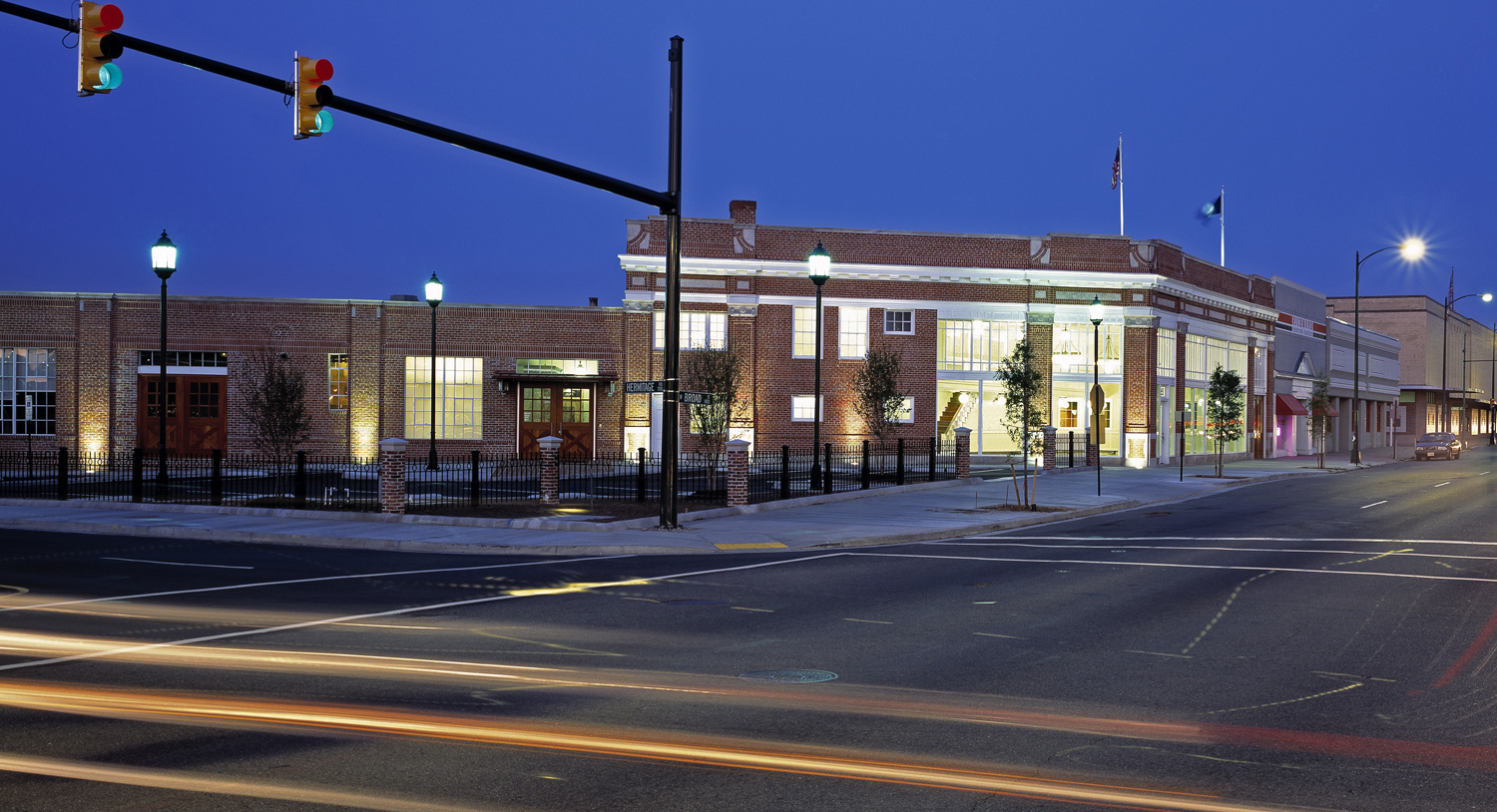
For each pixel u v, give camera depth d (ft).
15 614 38.27
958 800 19.06
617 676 28.78
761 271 138.10
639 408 132.87
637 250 134.72
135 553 56.85
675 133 65.31
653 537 63.05
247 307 127.54
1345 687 27.66
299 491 78.69
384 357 128.98
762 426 138.92
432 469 114.52
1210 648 32.60
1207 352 169.89
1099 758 21.56
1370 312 311.47
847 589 45.06
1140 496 97.35
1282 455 201.46
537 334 131.95
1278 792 19.60
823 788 19.66
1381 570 51.01
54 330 126.11
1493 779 20.36
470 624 36.60
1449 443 194.29
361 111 46.60
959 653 31.86
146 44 40.11
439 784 19.79
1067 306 146.61
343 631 35.22
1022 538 66.33
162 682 27.86
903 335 142.51
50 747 22.02
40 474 114.42
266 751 21.77
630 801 18.94
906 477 110.93
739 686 27.66
